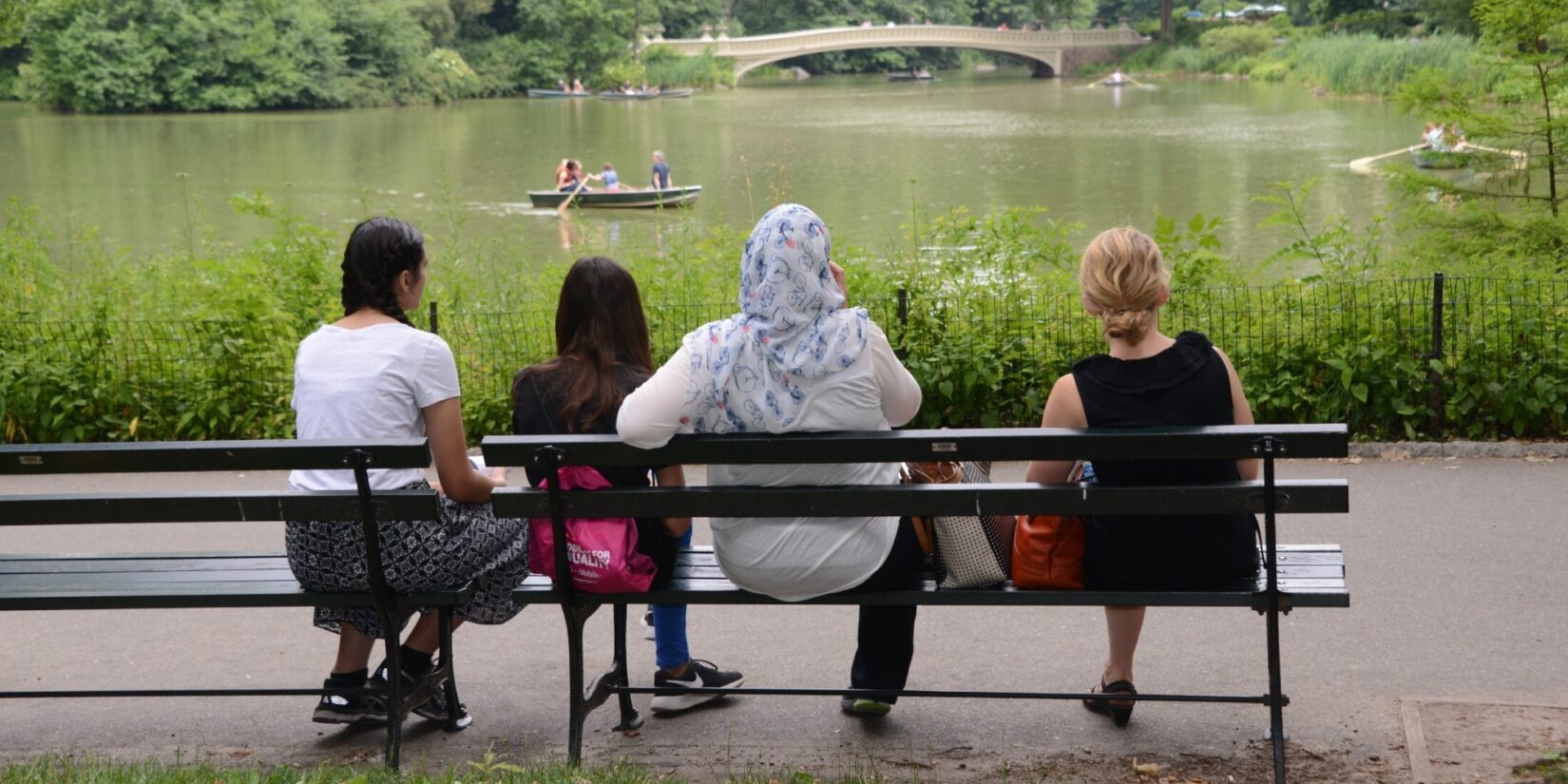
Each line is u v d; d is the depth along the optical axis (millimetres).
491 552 4121
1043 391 8125
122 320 8750
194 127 63219
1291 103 65562
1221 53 95000
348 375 4008
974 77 107188
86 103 73062
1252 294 8516
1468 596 5461
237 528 6871
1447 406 7711
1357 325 7879
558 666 5031
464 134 58094
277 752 4355
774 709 4566
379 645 5484
